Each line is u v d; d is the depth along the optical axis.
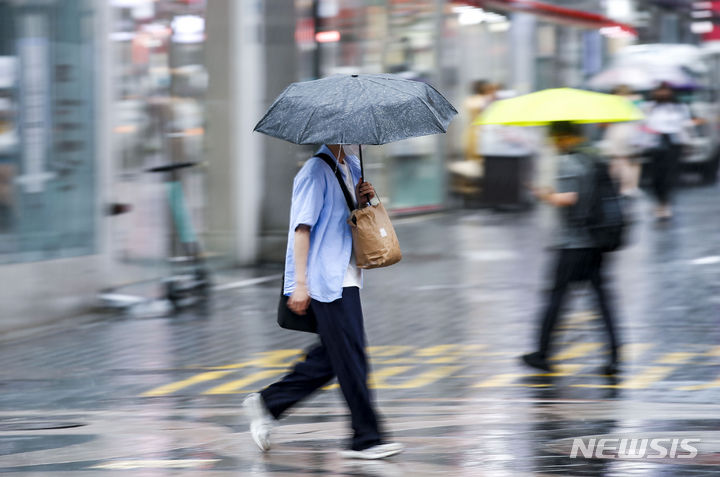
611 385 19.08
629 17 72.44
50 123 27.50
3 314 25.98
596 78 61.47
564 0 65.69
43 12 27.30
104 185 28.94
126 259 30.11
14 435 16.11
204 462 13.98
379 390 19.14
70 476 13.36
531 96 20.44
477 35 52.78
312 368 14.51
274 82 35.97
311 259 13.93
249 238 35.94
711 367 20.33
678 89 62.16
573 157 20.12
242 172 35.47
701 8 85.44
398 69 47.25
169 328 25.91
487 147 51.09
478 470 12.99
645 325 24.42
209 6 34.69
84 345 24.30
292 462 13.86
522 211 51.06
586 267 20.02
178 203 29.80
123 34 30.16
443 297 29.03
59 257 27.61
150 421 17.03
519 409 17.03
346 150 14.43
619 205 19.97
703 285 29.53
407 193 48.59
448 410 17.19
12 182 26.47
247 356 22.69
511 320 25.73
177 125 33.06
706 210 49.19
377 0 45.66
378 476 12.94
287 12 35.69
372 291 30.16
